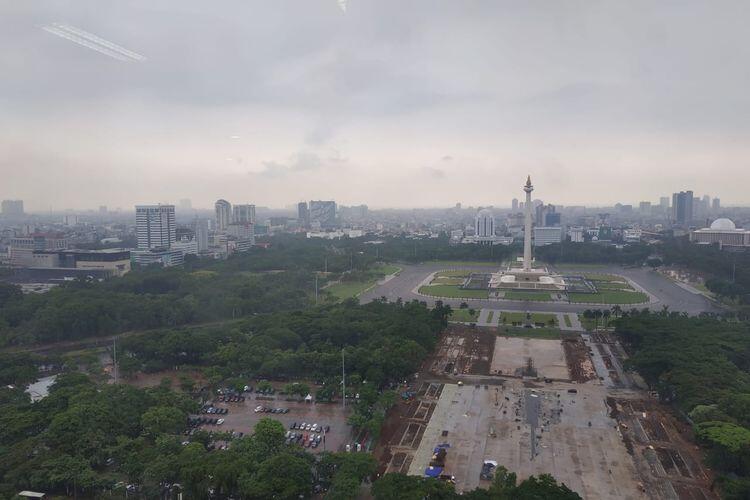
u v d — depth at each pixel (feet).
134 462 587.27
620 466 624.18
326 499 527.40
